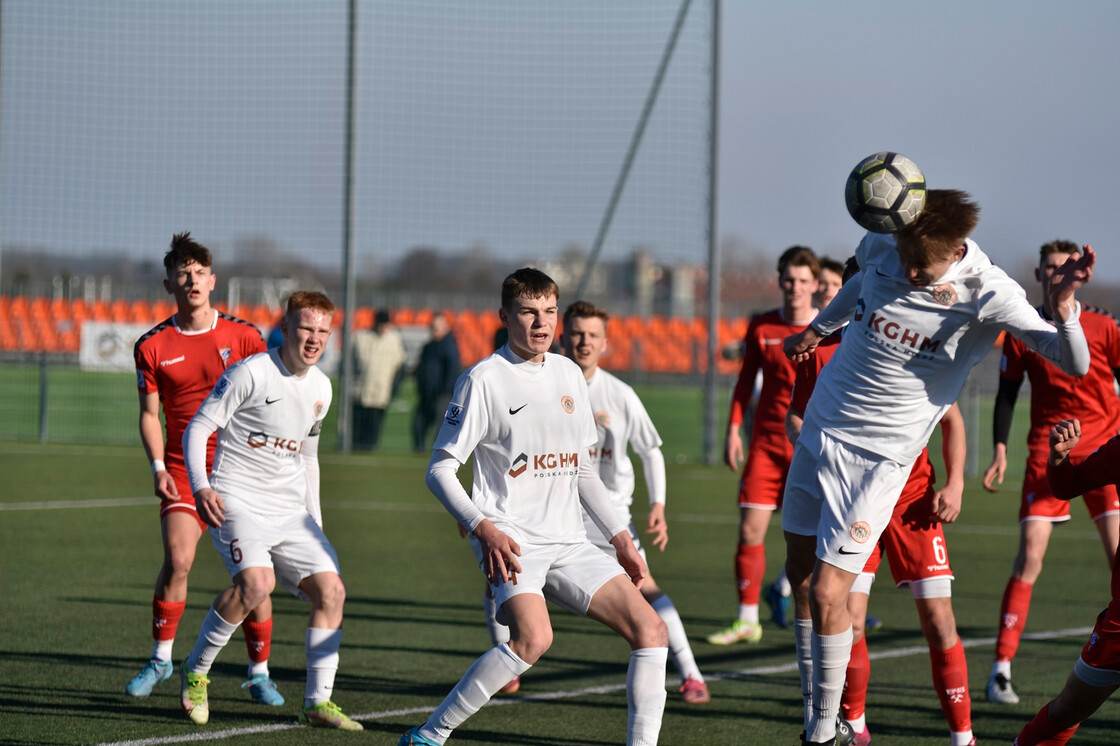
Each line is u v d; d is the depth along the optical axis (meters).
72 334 74.25
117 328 64.06
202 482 13.92
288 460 14.73
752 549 20.08
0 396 70.75
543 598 11.77
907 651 19.36
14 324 73.38
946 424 13.52
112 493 37.62
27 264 69.69
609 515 12.56
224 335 16.23
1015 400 17.67
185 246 16.03
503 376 12.12
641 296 75.00
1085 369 11.13
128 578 24.00
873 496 12.11
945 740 14.16
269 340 21.56
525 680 17.11
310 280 67.25
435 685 16.55
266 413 14.42
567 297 67.75
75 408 66.62
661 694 11.77
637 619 11.80
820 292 20.05
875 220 11.24
